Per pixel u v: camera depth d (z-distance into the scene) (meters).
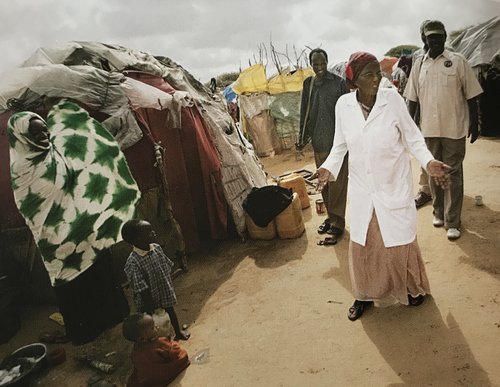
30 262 4.62
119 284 4.20
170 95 4.95
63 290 3.77
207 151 5.35
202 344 3.58
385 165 2.95
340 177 4.78
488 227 4.50
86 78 4.18
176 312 4.19
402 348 3.02
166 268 3.57
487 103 8.66
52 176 3.59
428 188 5.42
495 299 3.32
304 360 3.12
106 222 3.99
